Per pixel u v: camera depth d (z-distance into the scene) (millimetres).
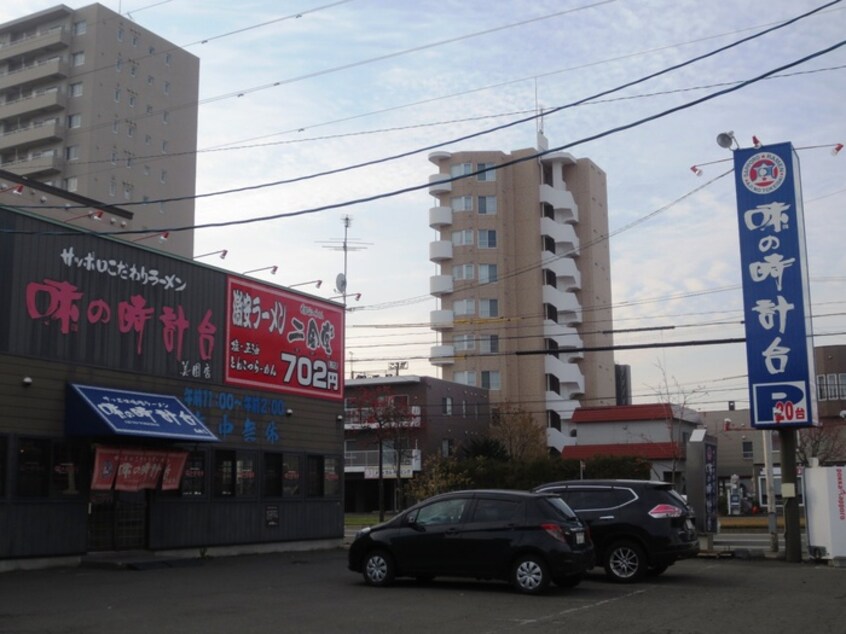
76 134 72812
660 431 61125
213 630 11617
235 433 25047
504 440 64500
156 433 20453
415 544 16297
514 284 72625
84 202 35969
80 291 20734
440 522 16312
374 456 63219
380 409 61438
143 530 21938
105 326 21312
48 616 12789
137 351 22125
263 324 26578
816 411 23328
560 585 16688
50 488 19484
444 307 72812
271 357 26781
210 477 24016
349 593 15703
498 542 15672
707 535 23984
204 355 24234
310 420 28234
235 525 24688
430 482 51625
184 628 11766
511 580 15570
